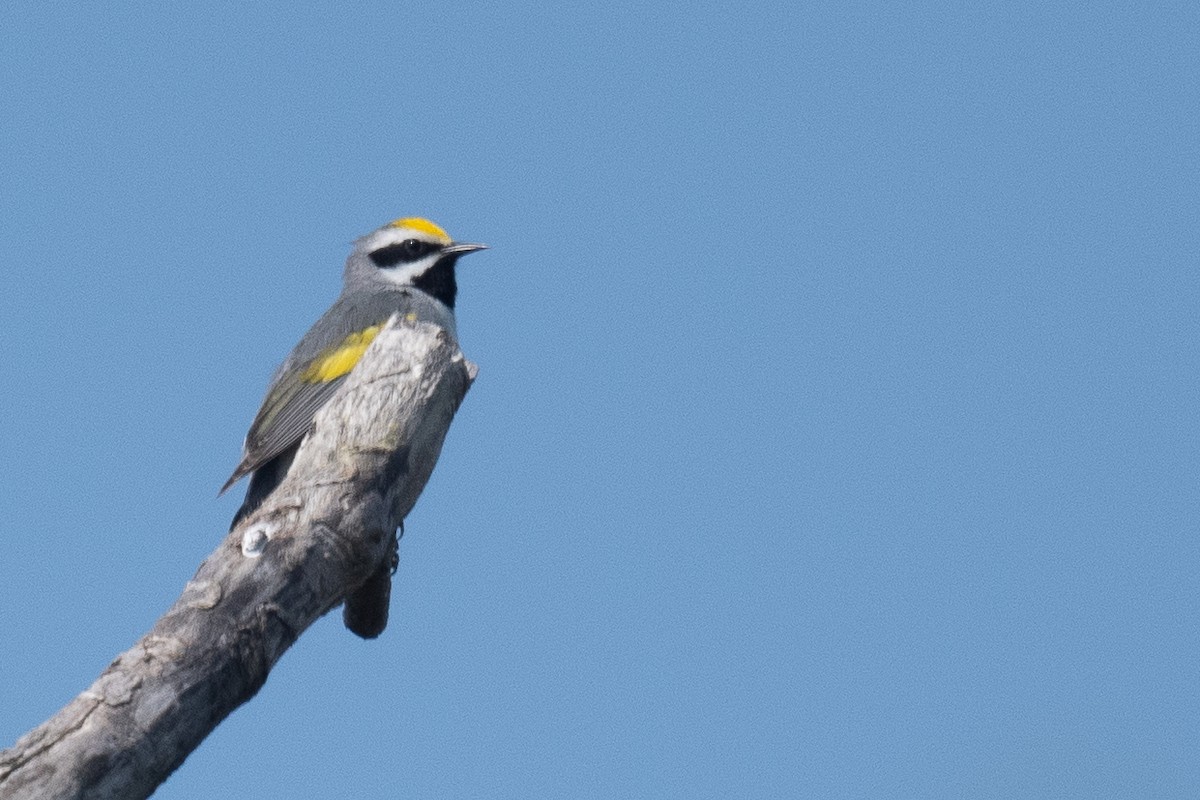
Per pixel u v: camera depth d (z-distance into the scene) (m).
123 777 9.52
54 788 9.26
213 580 10.70
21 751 9.35
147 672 9.95
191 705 9.98
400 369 12.37
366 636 14.55
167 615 10.44
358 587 12.34
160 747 9.77
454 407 12.80
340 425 12.01
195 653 10.17
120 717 9.66
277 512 11.30
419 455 12.29
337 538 11.30
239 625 10.48
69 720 9.55
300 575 10.96
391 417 12.05
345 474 11.62
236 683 10.32
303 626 11.07
